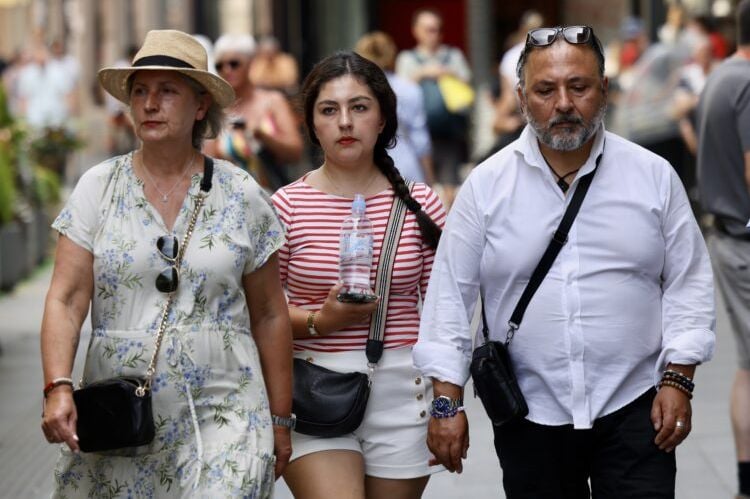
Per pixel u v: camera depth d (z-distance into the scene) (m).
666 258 10.88
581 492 11.25
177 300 10.12
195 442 10.08
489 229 10.90
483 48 56.81
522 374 10.95
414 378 11.78
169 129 10.18
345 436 11.66
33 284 33.78
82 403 9.82
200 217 10.27
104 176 10.27
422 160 26.39
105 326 10.15
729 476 16.78
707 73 34.34
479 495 16.17
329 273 11.80
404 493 11.80
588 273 10.72
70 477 10.29
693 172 34.94
